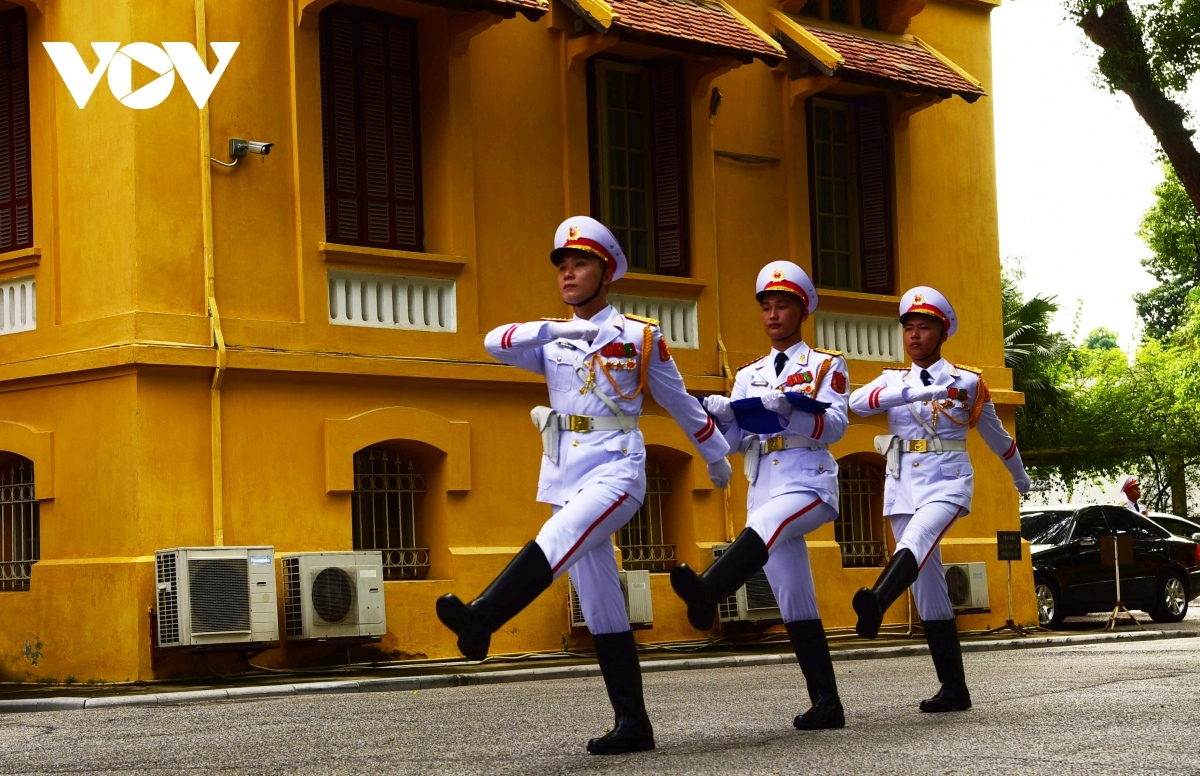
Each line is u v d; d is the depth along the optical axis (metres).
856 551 20.47
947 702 9.18
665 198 18.91
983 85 22.47
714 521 18.78
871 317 20.62
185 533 14.77
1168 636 20.03
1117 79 22.19
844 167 21.02
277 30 15.84
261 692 13.02
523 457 17.28
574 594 17.06
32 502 15.85
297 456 15.52
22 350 15.66
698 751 7.37
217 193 15.29
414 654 15.92
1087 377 44.81
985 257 22.20
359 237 16.50
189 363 14.79
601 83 18.62
